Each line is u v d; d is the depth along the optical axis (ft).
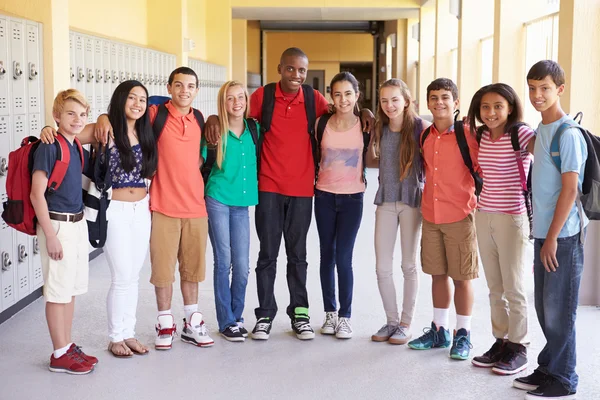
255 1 47.47
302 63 13.05
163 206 12.64
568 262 10.37
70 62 19.69
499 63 28.84
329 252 13.79
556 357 10.61
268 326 13.66
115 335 12.57
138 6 32.32
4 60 14.80
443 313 13.06
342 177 13.33
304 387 11.25
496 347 12.24
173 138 12.53
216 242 13.34
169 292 13.00
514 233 11.60
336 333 13.70
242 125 13.30
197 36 45.14
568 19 16.92
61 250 11.25
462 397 10.87
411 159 12.80
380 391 11.09
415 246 13.28
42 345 13.19
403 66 58.95
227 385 11.30
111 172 12.03
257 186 13.55
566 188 10.07
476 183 12.09
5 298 14.71
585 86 16.89
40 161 11.00
